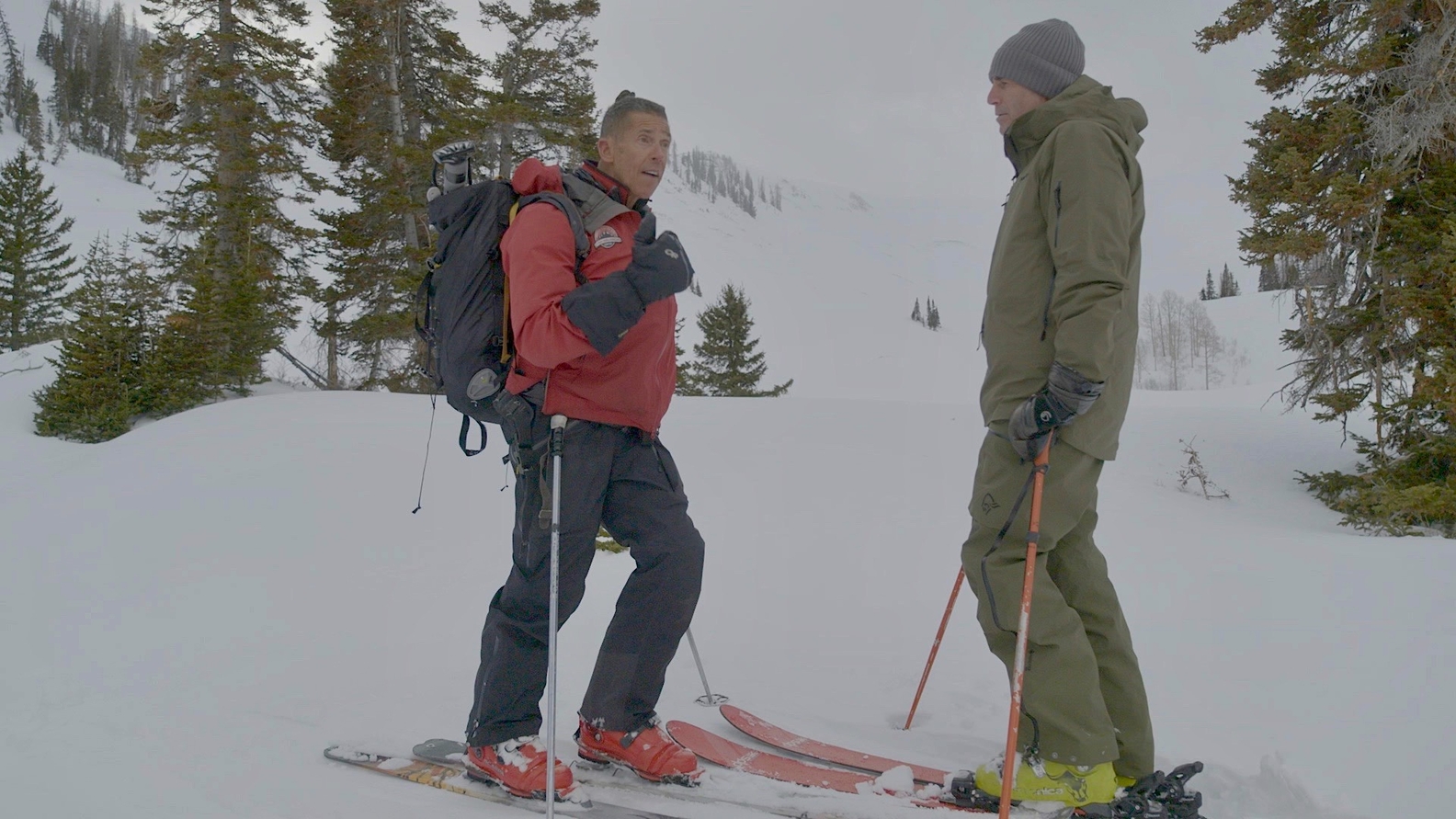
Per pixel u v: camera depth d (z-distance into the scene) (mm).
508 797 2127
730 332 30828
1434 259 9039
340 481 7848
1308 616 3994
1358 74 9945
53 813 2051
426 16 18312
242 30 16125
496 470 8430
